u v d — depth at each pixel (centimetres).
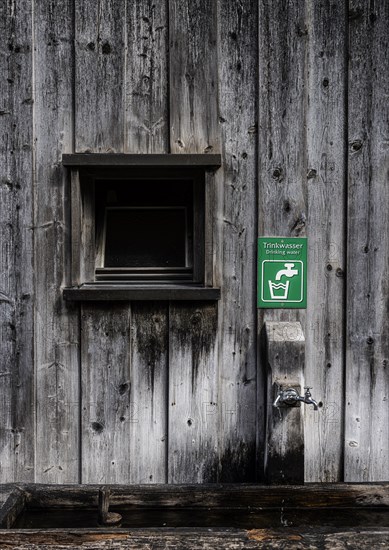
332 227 244
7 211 242
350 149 242
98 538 180
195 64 240
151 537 180
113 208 255
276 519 213
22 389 243
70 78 240
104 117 240
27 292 242
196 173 245
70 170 239
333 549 176
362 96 242
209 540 179
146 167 240
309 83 242
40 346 242
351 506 222
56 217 242
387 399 245
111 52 240
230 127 241
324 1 241
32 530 182
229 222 243
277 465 224
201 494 221
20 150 241
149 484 228
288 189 243
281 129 242
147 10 239
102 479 243
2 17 240
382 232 244
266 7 240
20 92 240
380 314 245
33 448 243
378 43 241
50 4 239
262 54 241
